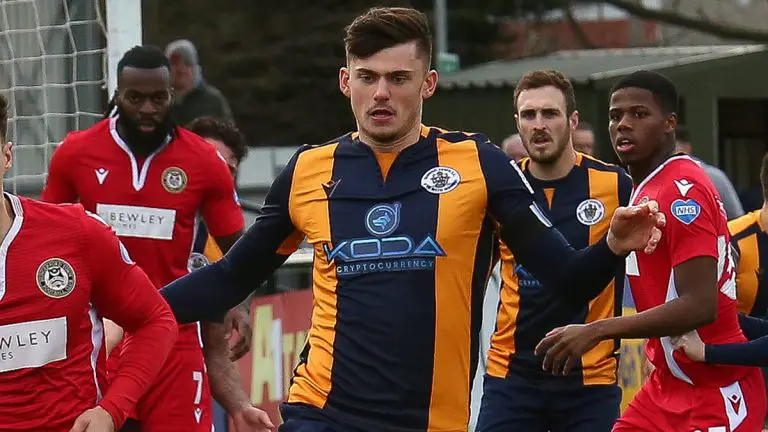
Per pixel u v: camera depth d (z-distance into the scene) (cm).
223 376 2016
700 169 1634
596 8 9775
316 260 1381
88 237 1267
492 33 8256
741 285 1883
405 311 1323
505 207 1334
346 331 1343
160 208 1950
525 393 1997
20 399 1243
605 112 4131
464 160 1352
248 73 7188
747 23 8250
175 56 3173
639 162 1669
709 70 4294
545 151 2009
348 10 7294
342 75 1415
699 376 1648
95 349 1301
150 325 1312
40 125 2372
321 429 1341
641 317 1525
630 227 1246
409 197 1344
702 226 1576
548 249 1310
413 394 1325
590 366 1980
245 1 7181
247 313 2055
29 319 1238
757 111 4666
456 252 1331
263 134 7206
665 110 1656
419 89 1343
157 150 1952
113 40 2245
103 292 1293
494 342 2041
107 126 1961
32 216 1252
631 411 1723
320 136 7262
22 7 2378
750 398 1672
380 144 1361
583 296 1303
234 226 2000
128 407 1278
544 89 2009
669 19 6169
